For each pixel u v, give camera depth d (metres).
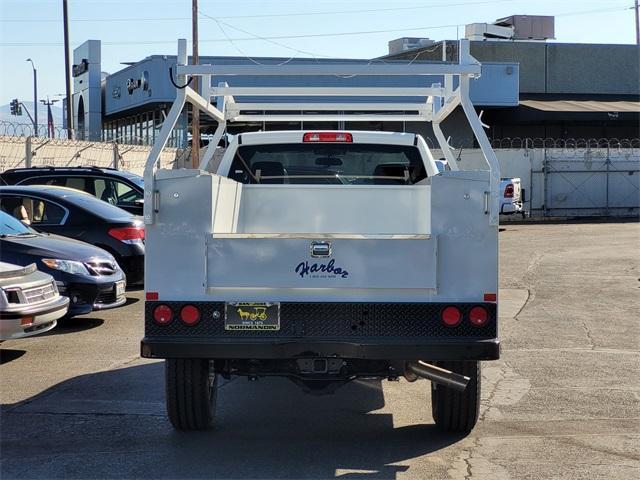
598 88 41.09
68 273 9.90
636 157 30.95
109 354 8.76
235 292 5.41
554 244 20.94
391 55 39.00
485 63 35.19
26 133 19.47
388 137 7.88
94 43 43.28
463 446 5.80
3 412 6.61
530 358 8.68
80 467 5.34
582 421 6.42
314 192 7.08
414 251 5.34
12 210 12.52
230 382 7.83
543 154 30.52
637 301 12.36
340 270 5.36
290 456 5.58
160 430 6.16
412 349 5.29
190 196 5.38
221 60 30.83
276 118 8.69
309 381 5.69
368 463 5.43
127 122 43.00
